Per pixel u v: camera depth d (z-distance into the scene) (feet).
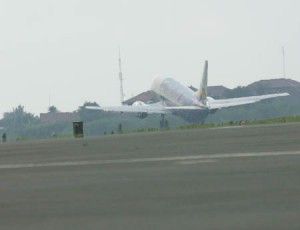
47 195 88.53
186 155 150.61
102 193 88.43
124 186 94.99
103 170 122.62
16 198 86.69
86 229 63.93
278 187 86.28
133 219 68.33
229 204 74.95
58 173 120.78
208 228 62.44
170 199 80.53
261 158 131.95
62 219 69.77
